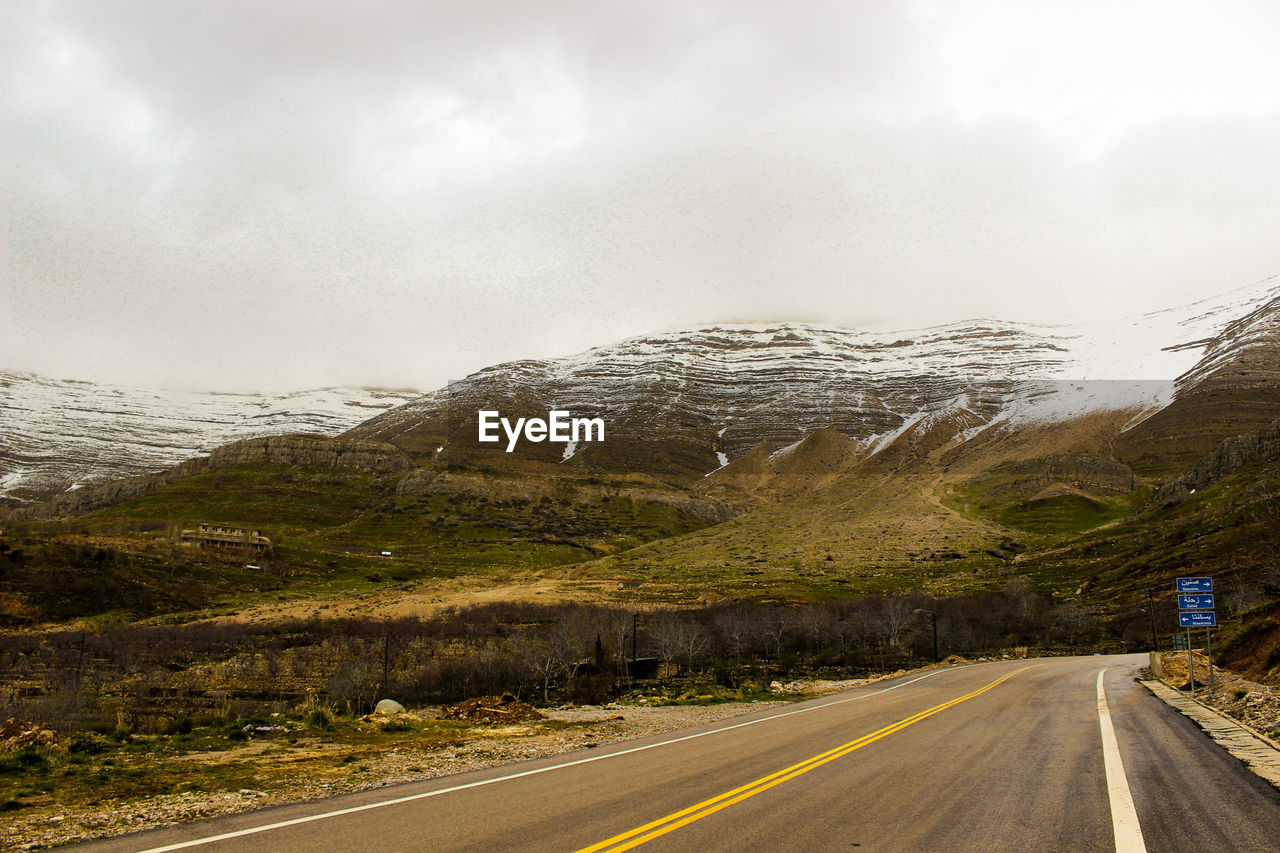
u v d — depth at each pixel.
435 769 14.94
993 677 37.72
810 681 48.47
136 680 63.34
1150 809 10.06
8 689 57.28
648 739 19.03
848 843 8.75
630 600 115.31
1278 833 8.83
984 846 8.55
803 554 154.88
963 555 141.75
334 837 9.28
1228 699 22.12
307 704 24.27
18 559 106.56
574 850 8.55
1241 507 101.94
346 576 152.88
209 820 10.59
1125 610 84.50
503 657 64.19
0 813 11.25
